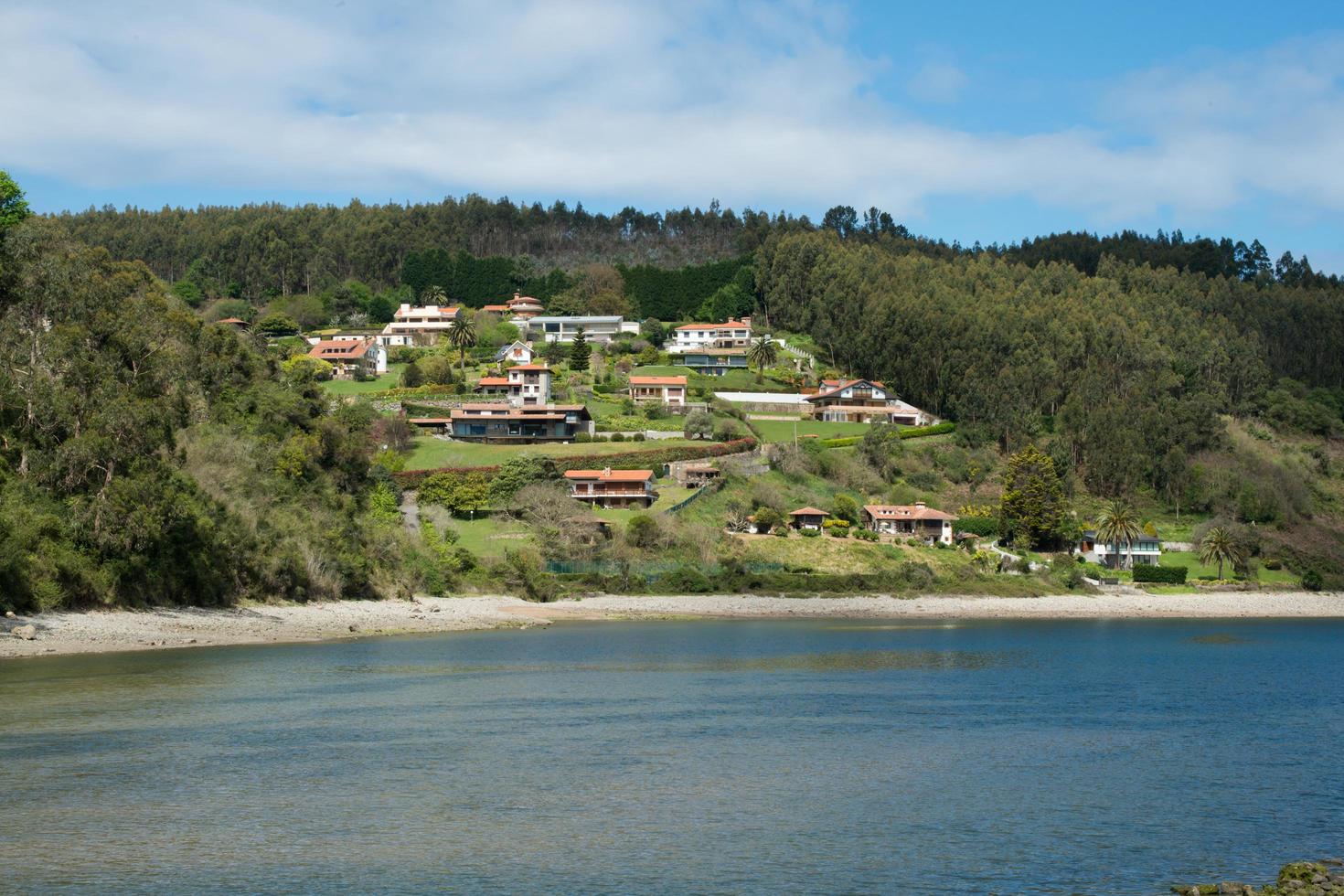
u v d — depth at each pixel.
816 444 194.00
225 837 33.69
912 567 147.38
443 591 119.44
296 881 30.16
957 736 51.88
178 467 97.50
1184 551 183.50
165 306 130.25
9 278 98.25
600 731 51.41
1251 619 142.75
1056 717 57.75
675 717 55.69
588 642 93.00
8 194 112.25
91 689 56.69
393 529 121.62
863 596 139.12
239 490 102.75
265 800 37.84
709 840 34.47
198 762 42.84
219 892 29.17
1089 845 34.47
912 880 31.05
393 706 56.59
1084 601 147.50
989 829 36.09
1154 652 94.25
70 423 83.94
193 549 88.56
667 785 41.28
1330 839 35.50
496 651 83.62
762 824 36.41
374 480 140.00
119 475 84.38
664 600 130.50
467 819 36.28
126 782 39.56
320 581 102.62
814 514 160.75
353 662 72.94
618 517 149.12
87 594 79.12
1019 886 30.59
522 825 35.78
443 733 49.97
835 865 32.22
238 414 122.62
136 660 67.44
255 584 95.19
